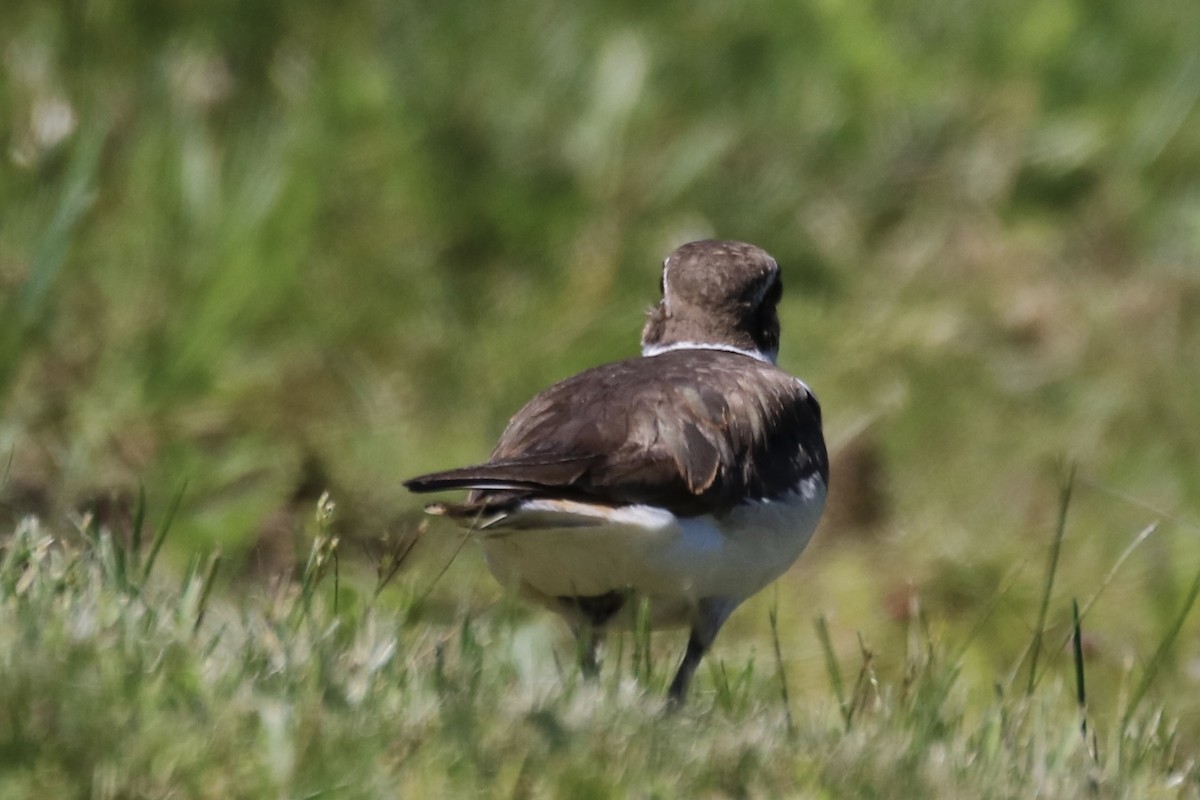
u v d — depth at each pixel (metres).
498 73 16.27
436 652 7.21
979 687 11.16
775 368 8.84
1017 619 12.26
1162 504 13.94
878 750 6.98
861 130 17.14
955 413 14.55
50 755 5.81
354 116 15.41
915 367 14.91
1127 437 14.82
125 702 6.07
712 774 6.49
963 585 12.56
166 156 14.41
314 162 14.91
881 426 14.20
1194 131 17.91
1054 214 17.25
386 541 8.38
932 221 16.69
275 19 16.39
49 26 15.37
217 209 14.23
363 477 12.34
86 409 12.60
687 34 17.39
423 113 15.67
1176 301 15.99
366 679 6.70
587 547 7.86
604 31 16.77
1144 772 7.67
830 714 8.16
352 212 14.94
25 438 12.16
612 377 8.44
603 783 6.22
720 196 16.02
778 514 8.27
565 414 8.12
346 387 13.68
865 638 11.93
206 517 11.61
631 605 8.09
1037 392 15.03
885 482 13.59
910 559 12.75
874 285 15.88
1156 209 17.30
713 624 8.28
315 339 13.98
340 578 10.06
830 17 17.81
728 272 9.55
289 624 7.29
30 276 12.61
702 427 8.11
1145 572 12.89
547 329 14.34
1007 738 7.81
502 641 8.11
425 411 13.68
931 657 8.41
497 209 15.31
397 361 14.03
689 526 7.95
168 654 6.46
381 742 6.17
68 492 11.51
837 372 14.74
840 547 12.98
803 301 15.51
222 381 13.38
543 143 15.86
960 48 18.59
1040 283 16.14
